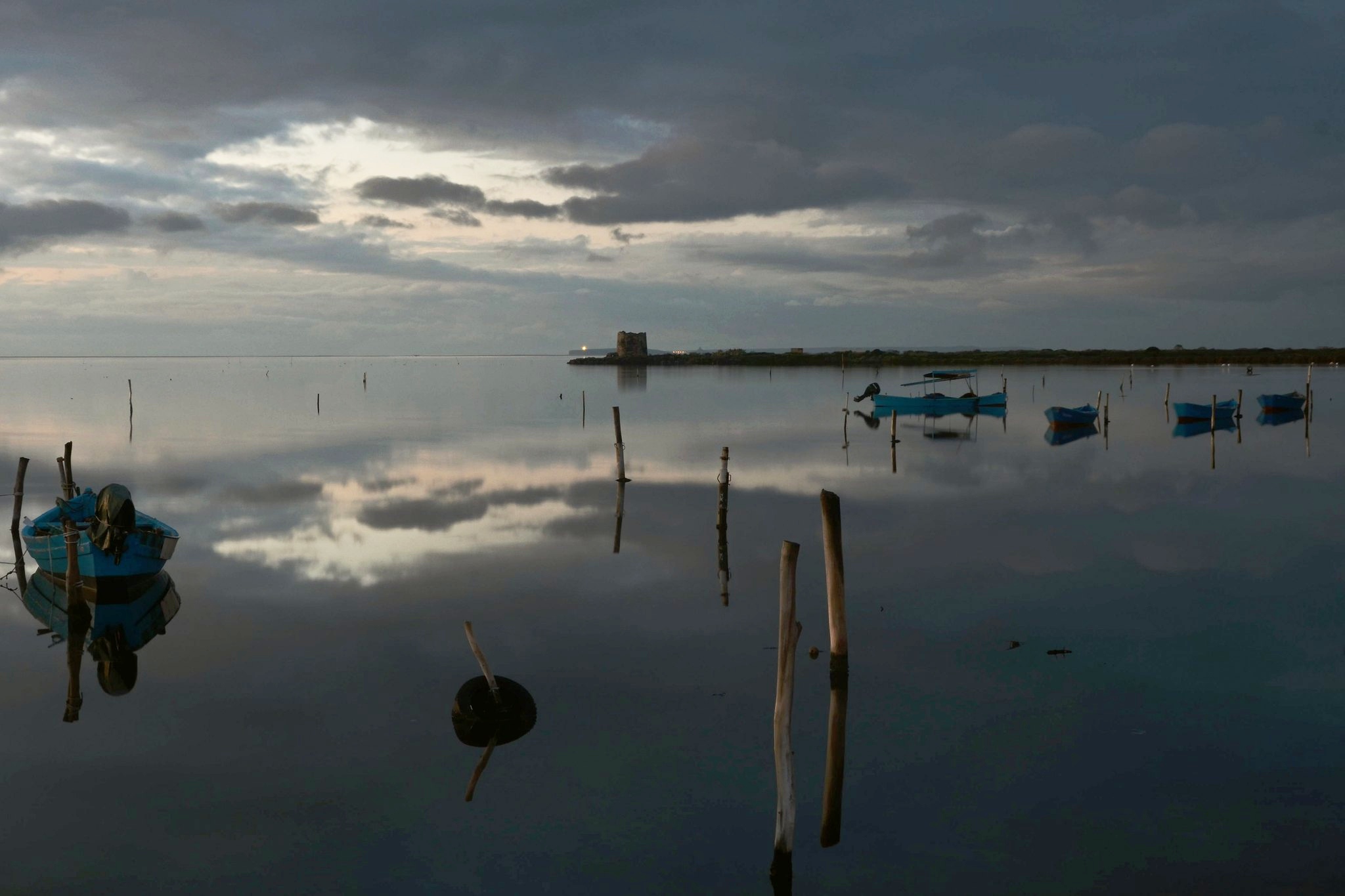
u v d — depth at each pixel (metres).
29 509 28.78
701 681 13.09
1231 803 9.33
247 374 187.38
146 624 16.48
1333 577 18.34
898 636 14.85
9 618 17.69
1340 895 7.81
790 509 27.06
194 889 8.41
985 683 12.71
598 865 8.67
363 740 11.37
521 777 10.38
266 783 10.34
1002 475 34.31
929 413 66.81
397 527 24.75
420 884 8.45
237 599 17.80
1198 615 15.80
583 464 38.28
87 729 11.87
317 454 42.38
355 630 15.71
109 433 53.47
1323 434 49.41
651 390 103.81
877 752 10.67
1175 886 8.02
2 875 8.64
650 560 20.67
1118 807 9.33
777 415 66.00
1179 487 30.88
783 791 8.42
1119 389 92.56
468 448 44.66
